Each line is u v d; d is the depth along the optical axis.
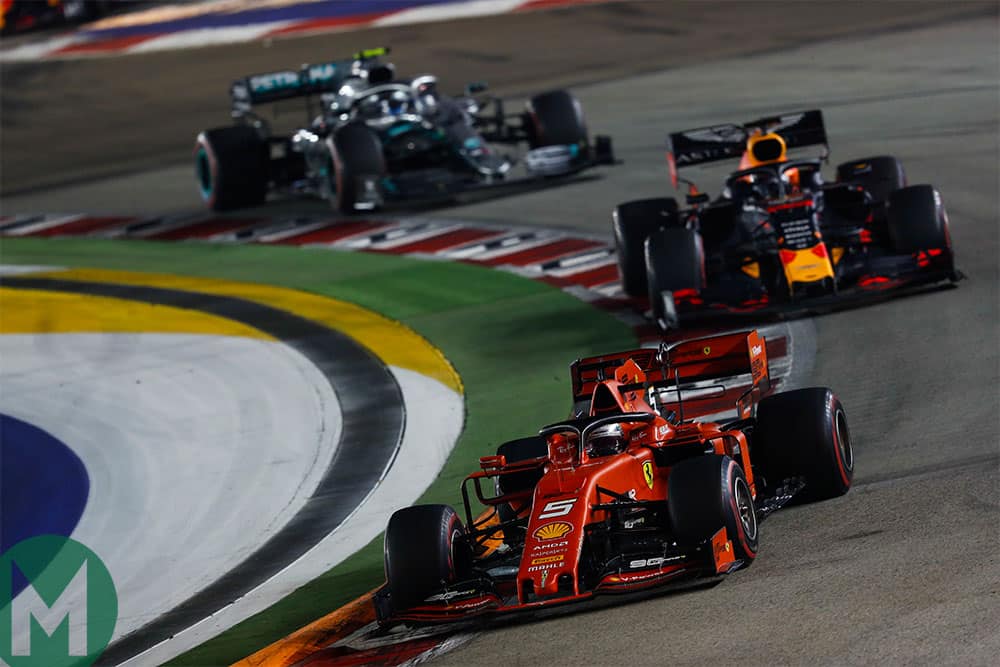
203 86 146.62
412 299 67.81
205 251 83.69
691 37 135.38
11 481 53.81
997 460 36.16
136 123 132.75
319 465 49.78
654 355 37.00
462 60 138.50
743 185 55.22
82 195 105.06
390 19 167.38
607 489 30.64
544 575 28.33
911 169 74.62
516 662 28.83
